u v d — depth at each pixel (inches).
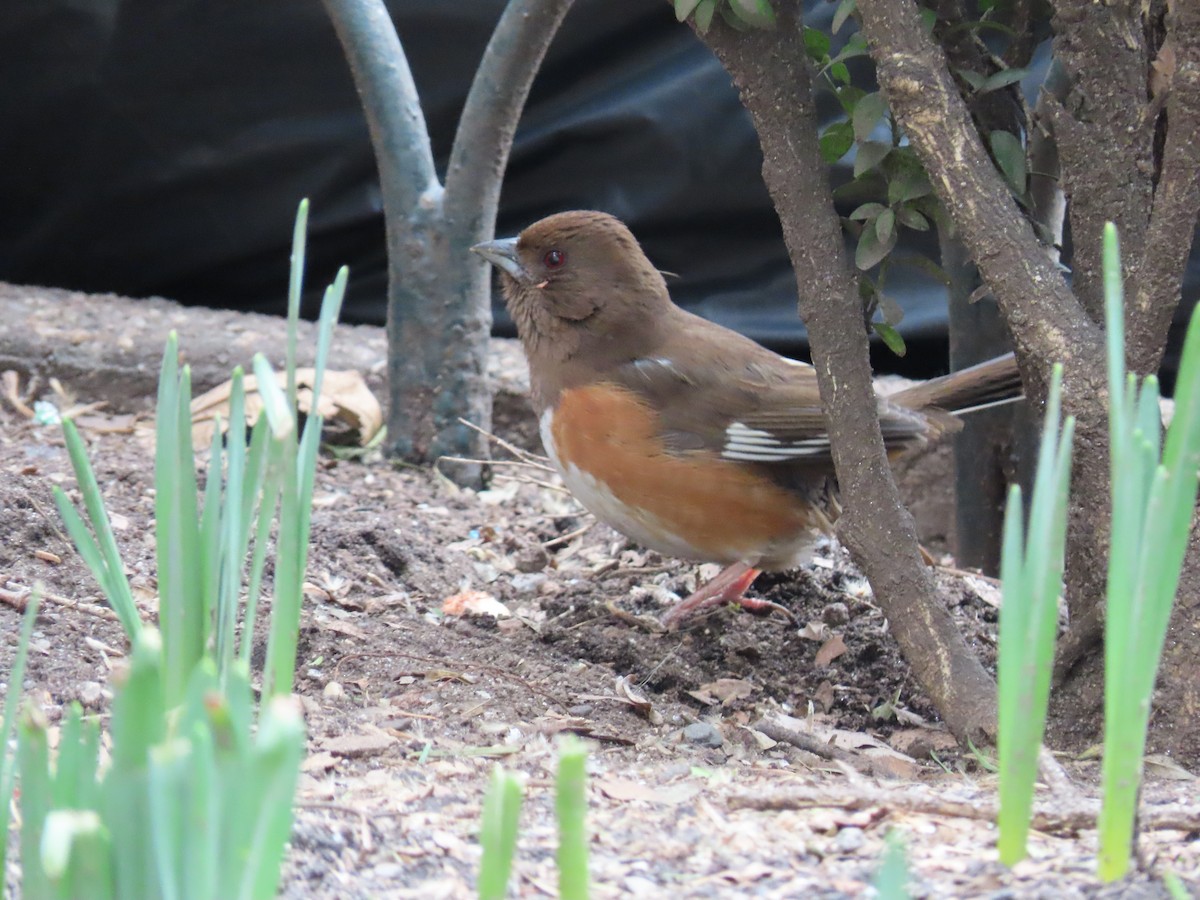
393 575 314.8
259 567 145.3
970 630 293.3
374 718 216.1
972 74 241.6
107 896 90.9
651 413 281.0
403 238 391.5
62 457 359.9
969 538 343.3
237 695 93.5
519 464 372.2
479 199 387.9
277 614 133.0
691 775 199.2
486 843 108.7
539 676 254.8
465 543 347.3
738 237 508.7
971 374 295.4
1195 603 199.3
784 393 283.3
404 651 257.0
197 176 508.7
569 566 340.8
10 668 210.7
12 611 236.1
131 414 432.1
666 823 161.3
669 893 136.2
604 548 351.3
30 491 292.0
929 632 223.1
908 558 225.1
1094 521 205.5
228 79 497.4
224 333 458.0
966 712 217.5
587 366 288.7
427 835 151.5
